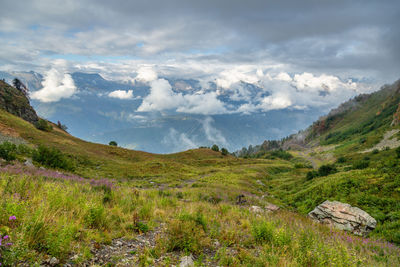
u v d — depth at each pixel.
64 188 8.89
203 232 7.00
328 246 6.94
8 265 3.12
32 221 4.31
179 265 4.66
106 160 56.09
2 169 12.65
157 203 11.72
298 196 26.22
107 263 4.25
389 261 8.22
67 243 4.18
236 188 31.69
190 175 49.22
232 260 5.37
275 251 6.36
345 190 21.25
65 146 58.47
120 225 6.69
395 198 16.88
